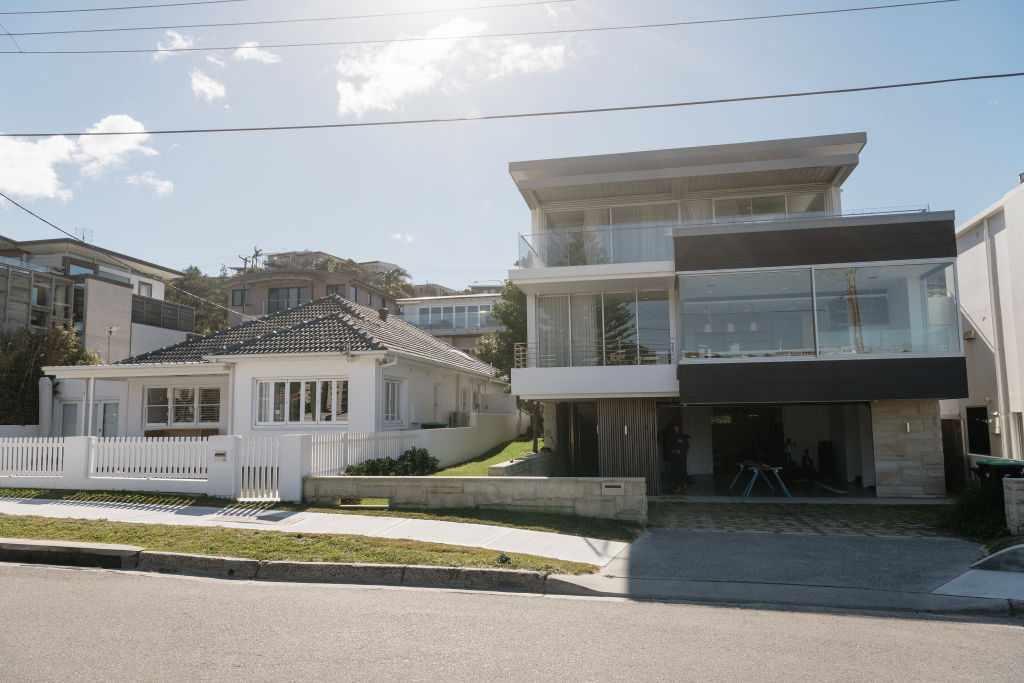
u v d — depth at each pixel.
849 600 6.97
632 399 17.00
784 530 10.79
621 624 6.06
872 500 14.73
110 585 7.32
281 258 68.19
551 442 19.34
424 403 22.31
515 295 24.70
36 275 31.20
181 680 4.48
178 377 20.45
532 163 17.42
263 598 6.86
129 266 45.09
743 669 4.86
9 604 6.40
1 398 23.44
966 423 18.59
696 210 18.22
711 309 15.49
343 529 9.71
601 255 17.20
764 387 15.03
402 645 5.33
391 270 71.19
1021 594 6.94
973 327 18.12
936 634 5.86
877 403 15.52
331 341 18.38
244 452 12.20
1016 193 15.45
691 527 11.07
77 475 12.83
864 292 14.87
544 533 9.80
